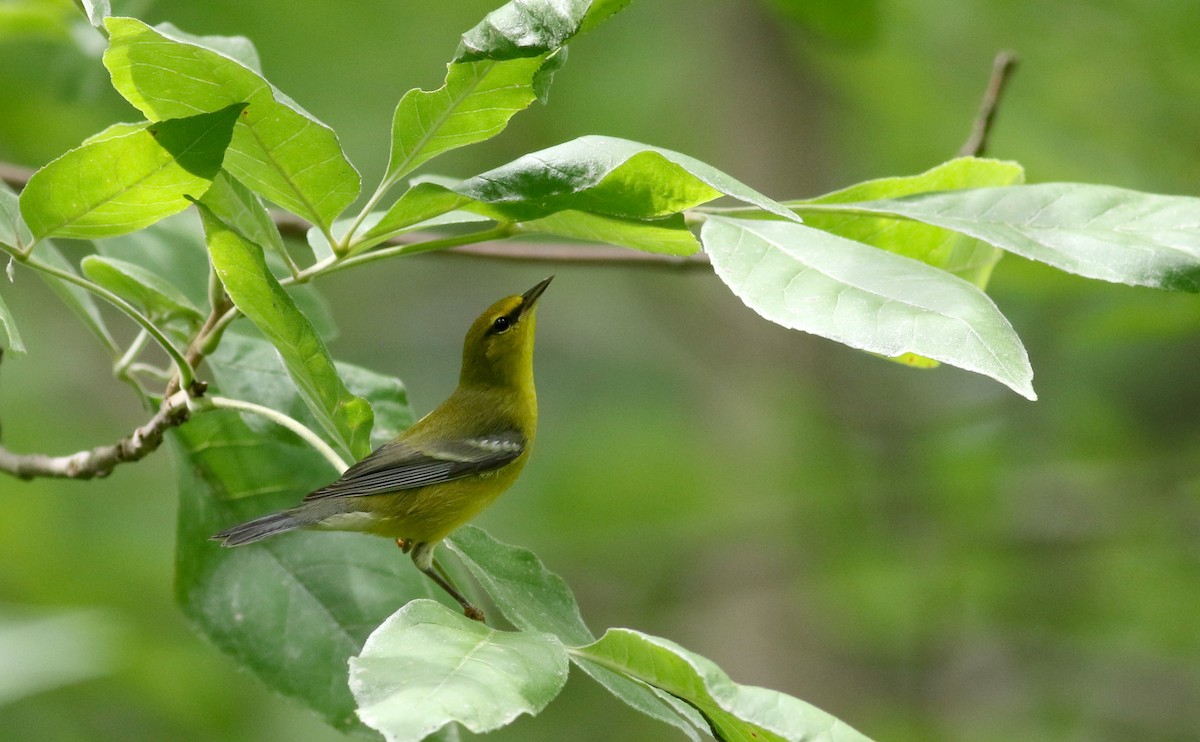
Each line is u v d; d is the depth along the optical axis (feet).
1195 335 50.52
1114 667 56.65
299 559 22.44
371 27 53.93
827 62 50.90
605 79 59.82
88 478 20.76
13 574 46.85
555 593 17.66
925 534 56.29
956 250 19.74
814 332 13.94
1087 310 46.52
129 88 15.34
